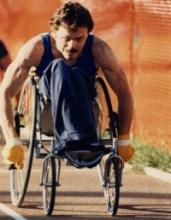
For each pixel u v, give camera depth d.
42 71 18.03
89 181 21.14
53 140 17.77
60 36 17.78
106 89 17.92
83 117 17.58
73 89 17.58
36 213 18.25
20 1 30.75
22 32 30.83
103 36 26.86
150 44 25.12
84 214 18.19
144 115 25.19
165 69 24.75
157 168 22.34
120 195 19.78
